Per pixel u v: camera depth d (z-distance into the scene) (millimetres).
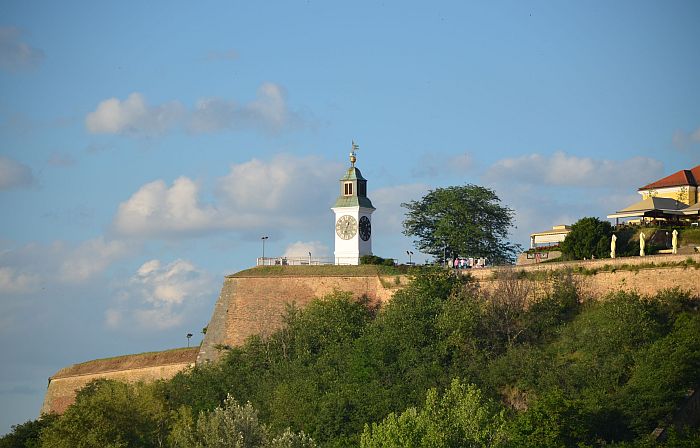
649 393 164750
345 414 183125
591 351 181375
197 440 171750
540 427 155000
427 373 189000
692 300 189750
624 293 191125
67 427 179500
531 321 197375
